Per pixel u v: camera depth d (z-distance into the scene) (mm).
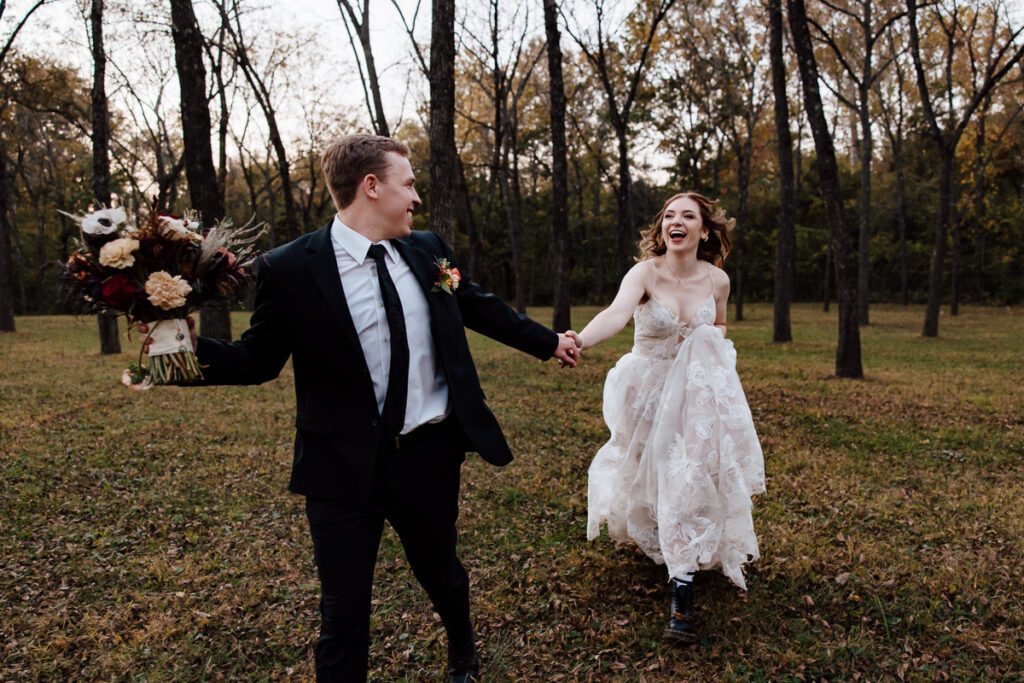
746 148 26094
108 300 2125
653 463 3467
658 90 26766
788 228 17797
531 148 34312
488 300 2766
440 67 8141
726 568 3354
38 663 3047
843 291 11008
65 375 11164
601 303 43750
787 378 11039
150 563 4055
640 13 16828
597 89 27906
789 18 11055
